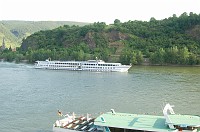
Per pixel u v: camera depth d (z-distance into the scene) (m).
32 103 115.50
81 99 123.19
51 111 103.62
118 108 107.88
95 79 189.00
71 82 174.62
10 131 82.81
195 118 68.81
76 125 77.38
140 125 68.25
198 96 127.56
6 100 120.81
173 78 184.12
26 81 177.62
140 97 126.56
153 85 157.88
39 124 88.62
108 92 139.25
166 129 65.88
